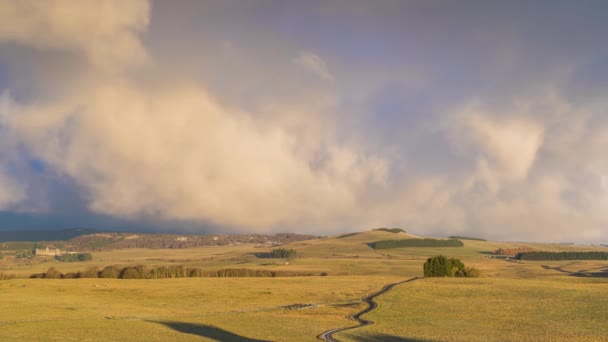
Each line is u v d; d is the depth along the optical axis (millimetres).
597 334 65562
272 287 127375
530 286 114875
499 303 94312
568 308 86625
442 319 79875
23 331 65812
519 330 69250
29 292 114938
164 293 115812
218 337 62938
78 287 125312
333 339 62281
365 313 87000
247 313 87625
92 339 60031
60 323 73000
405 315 84375
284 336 64250
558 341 60594
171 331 67438
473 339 62344
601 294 99562
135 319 79250
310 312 88938
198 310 91438
